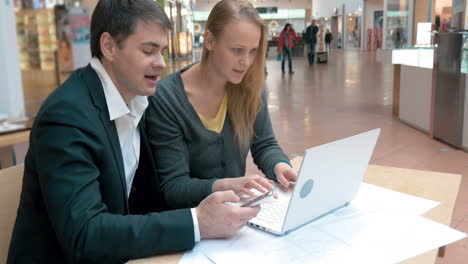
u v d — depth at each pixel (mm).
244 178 1206
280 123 5555
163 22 1020
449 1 7637
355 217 1130
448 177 1440
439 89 4422
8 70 1789
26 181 1027
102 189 1052
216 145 1405
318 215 1118
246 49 1277
